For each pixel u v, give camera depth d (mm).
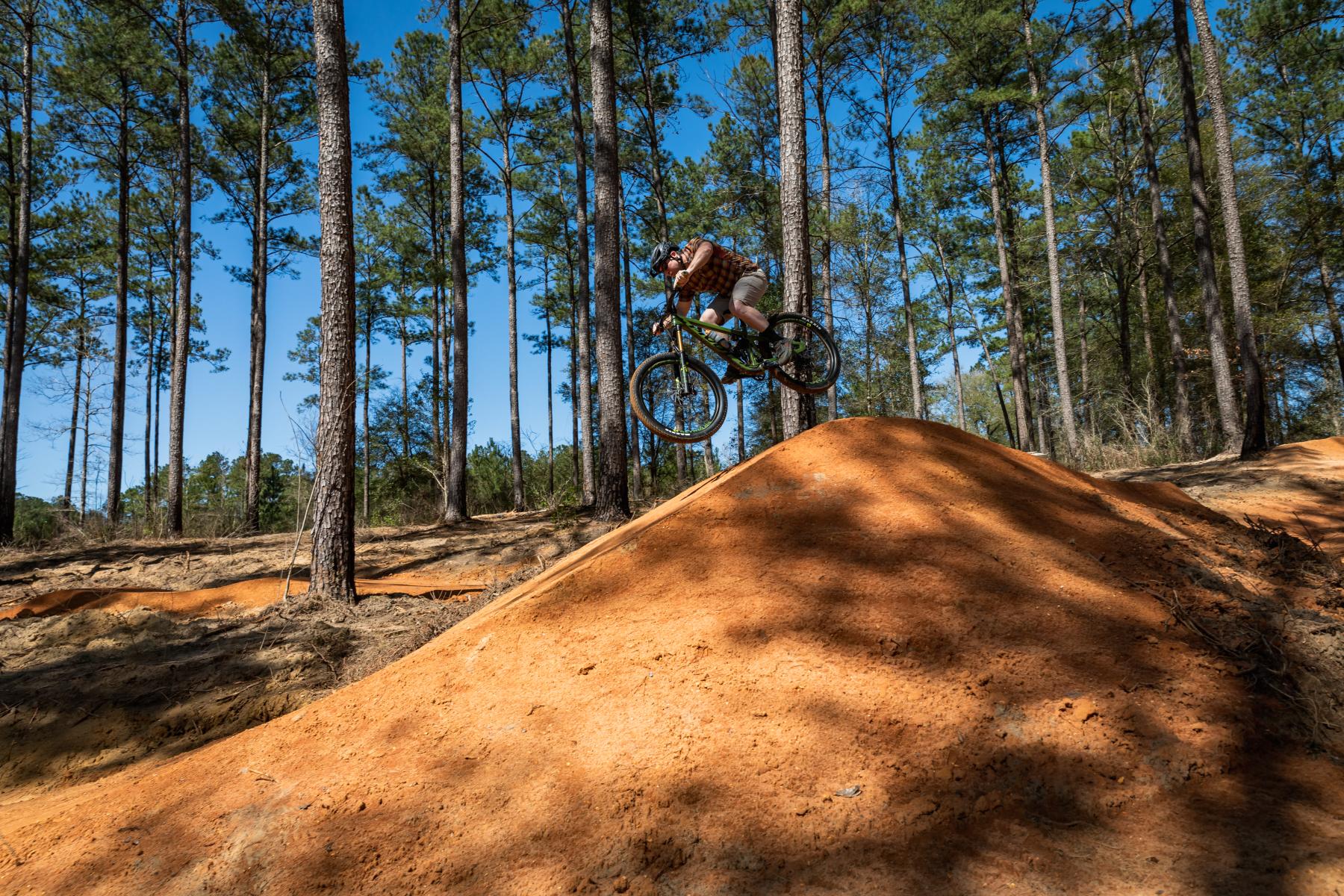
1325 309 24328
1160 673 2818
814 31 20938
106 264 23641
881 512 3877
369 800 2637
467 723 2961
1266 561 3980
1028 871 2070
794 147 7785
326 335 8086
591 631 3359
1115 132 24875
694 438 5504
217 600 8406
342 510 8000
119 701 5727
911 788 2385
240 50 19172
